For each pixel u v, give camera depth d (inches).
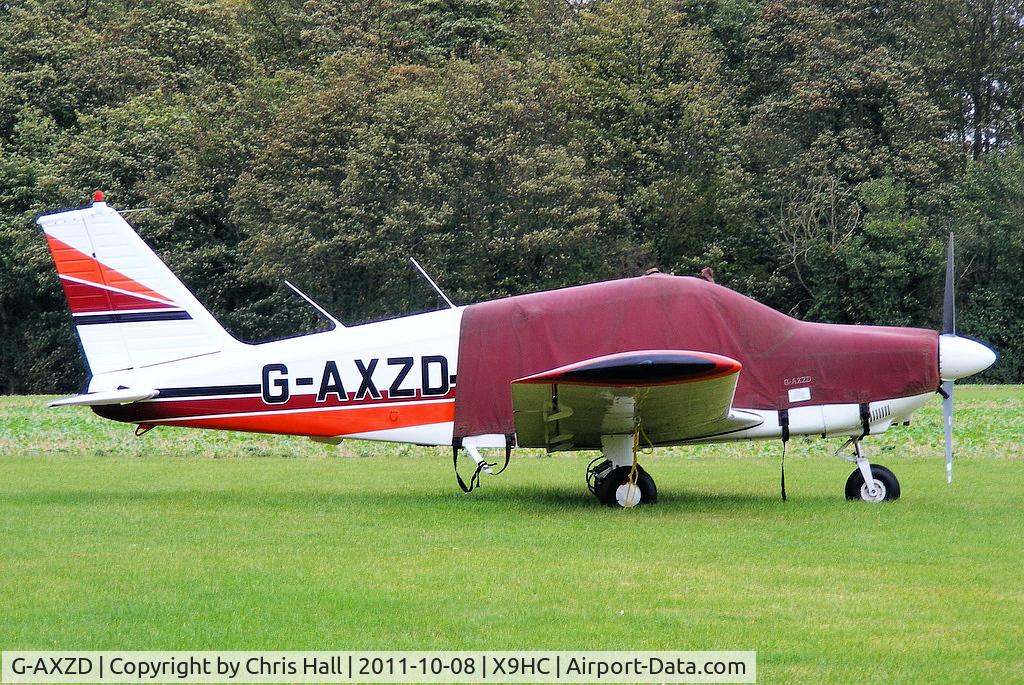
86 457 1541.6
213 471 1365.7
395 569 749.3
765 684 527.5
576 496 1120.8
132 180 3654.0
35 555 799.1
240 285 3612.2
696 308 1041.5
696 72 3772.1
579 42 3838.6
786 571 741.3
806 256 3558.1
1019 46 3838.6
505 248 3211.1
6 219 3577.8
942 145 3651.6
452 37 3983.8
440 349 1080.2
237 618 629.6
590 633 602.9
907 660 557.6
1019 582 710.5
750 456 1545.3
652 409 981.8
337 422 1098.1
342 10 4210.1
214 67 4065.0
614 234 3531.0
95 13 4355.3
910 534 876.0
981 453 1517.0
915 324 3553.2
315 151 3348.9
